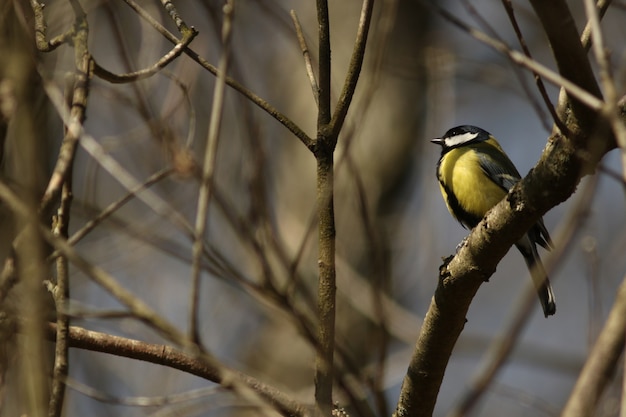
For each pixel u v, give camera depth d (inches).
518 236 247.0
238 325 618.5
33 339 178.5
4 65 192.1
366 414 312.5
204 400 318.0
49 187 207.8
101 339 269.4
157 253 550.3
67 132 239.1
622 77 346.3
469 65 556.1
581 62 203.9
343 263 454.6
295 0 654.5
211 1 384.5
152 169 450.9
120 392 488.1
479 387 236.8
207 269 285.0
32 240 181.6
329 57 255.6
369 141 615.5
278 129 646.5
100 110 504.7
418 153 620.7
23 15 218.7
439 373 274.4
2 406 218.5
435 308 266.7
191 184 432.1
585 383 169.9
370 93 340.5
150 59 387.9
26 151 186.9
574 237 257.6
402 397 283.1
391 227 583.2
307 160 629.3
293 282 320.8
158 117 380.8
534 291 241.4
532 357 356.2
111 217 374.0
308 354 599.2
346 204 562.6
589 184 265.0
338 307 544.1
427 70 557.6
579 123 215.8
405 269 569.6
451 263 261.7
